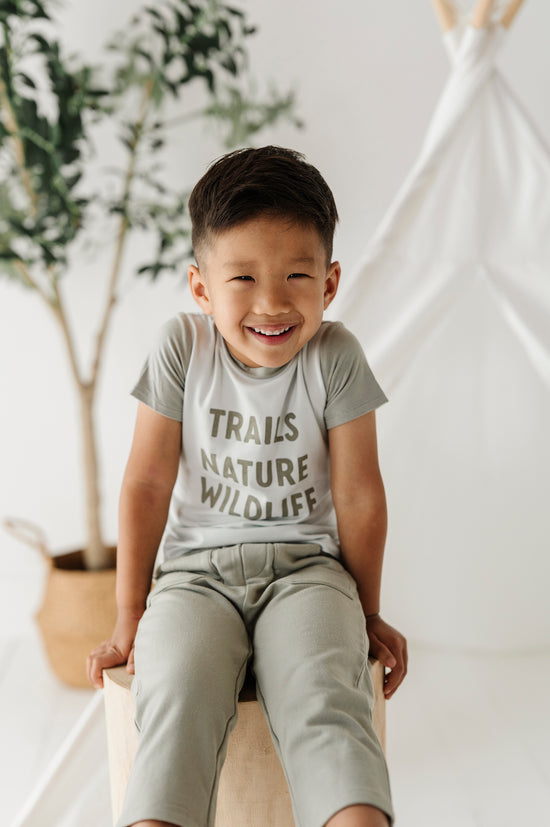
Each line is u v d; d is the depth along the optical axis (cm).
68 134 161
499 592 173
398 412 157
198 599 94
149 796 74
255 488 101
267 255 89
